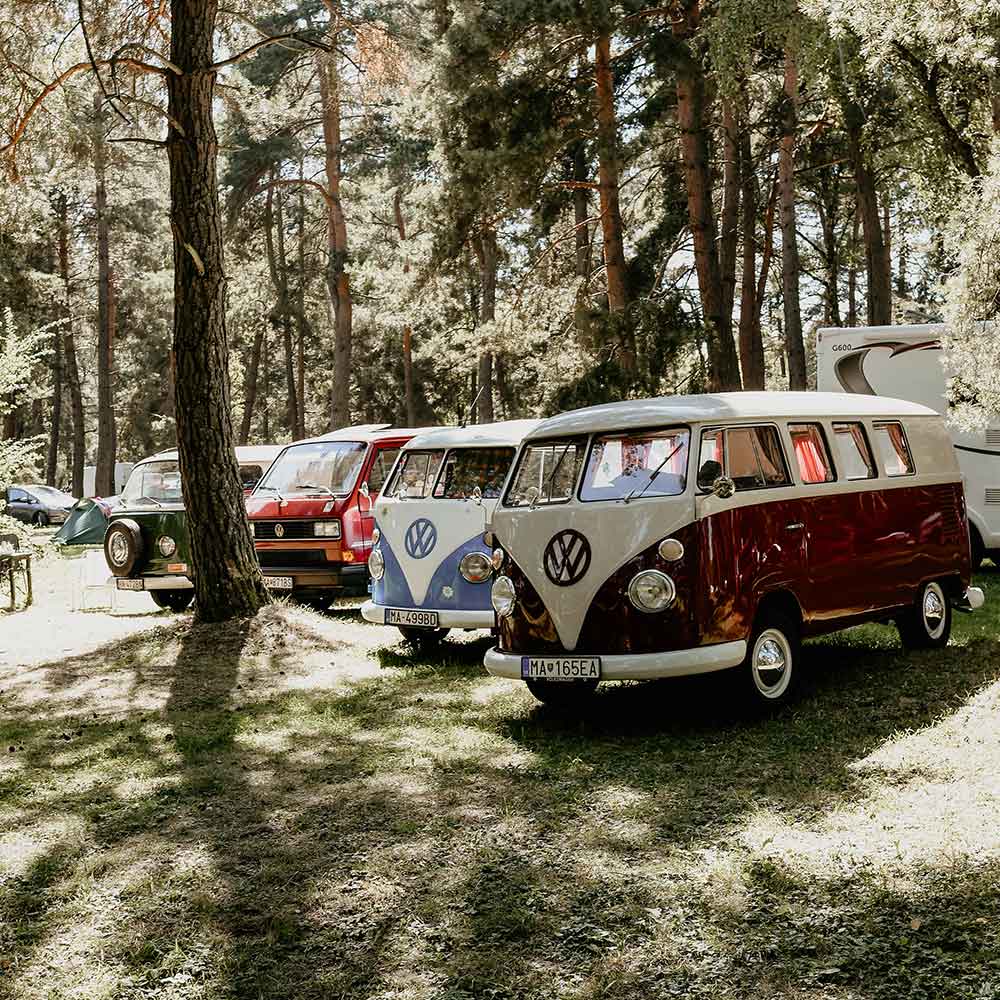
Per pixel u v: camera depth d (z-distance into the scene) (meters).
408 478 10.73
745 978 3.95
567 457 7.81
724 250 24.92
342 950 4.33
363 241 32.22
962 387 11.38
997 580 14.56
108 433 35.97
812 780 6.01
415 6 21.64
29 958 4.37
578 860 5.05
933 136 20.78
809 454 8.30
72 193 37.53
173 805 6.17
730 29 17.17
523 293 23.91
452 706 8.28
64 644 11.88
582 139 22.38
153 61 13.02
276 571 13.38
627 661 7.06
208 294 11.28
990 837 4.90
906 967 3.93
